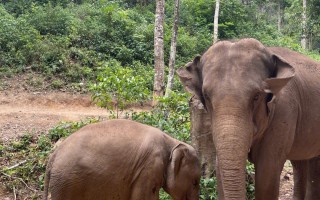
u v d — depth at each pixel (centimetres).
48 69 1777
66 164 488
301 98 517
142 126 532
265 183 482
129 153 505
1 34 1895
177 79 1750
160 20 1448
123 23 2217
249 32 2852
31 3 2369
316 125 539
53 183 489
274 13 4000
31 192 755
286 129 481
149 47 2133
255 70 411
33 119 1325
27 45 1852
